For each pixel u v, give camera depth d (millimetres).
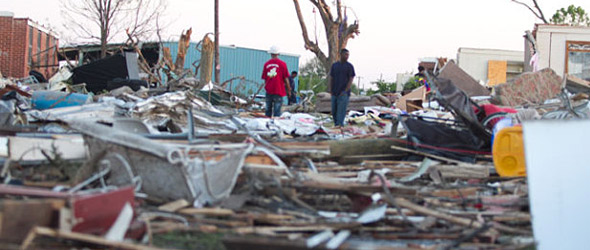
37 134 6766
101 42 27656
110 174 4703
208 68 20625
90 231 3330
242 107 17531
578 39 25125
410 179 6117
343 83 12656
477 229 4172
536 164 4230
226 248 3514
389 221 4426
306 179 5242
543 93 13203
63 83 17031
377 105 18828
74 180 4535
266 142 6754
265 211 4453
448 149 7289
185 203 4422
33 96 10219
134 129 6754
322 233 3869
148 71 20859
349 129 11070
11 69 34344
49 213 3205
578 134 4301
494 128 7172
